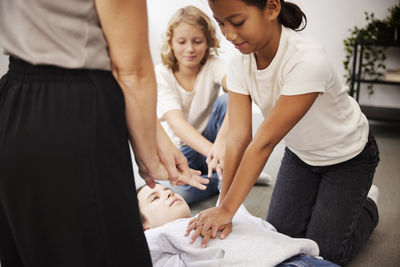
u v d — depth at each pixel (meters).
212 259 1.20
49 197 0.74
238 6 0.97
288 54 1.11
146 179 1.04
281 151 2.72
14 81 0.75
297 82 1.08
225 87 1.98
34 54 0.72
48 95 0.72
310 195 1.55
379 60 3.39
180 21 1.85
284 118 1.10
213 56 2.07
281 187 1.61
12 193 0.75
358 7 3.32
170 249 1.29
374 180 2.28
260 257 1.15
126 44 0.74
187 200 2.00
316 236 1.49
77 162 0.73
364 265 1.54
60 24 0.70
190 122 2.15
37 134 0.72
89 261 0.78
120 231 0.79
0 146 0.73
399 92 3.43
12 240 0.85
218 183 2.03
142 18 0.73
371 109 3.38
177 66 2.01
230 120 1.35
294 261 1.17
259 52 1.16
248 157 1.16
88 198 0.74
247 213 1.57
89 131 0.73
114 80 0.76
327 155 1.40
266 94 1.24
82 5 0.71
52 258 0.79
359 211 1.45
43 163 0.72
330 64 1.12
